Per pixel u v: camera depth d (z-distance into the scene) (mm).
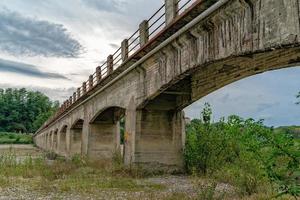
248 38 10266
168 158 20406
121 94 23281
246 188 13188
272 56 13297
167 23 15805
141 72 19859
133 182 16969
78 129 41781
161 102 20609
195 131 22031
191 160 20703
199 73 18625
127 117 21641
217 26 12180
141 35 19172
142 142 20172
